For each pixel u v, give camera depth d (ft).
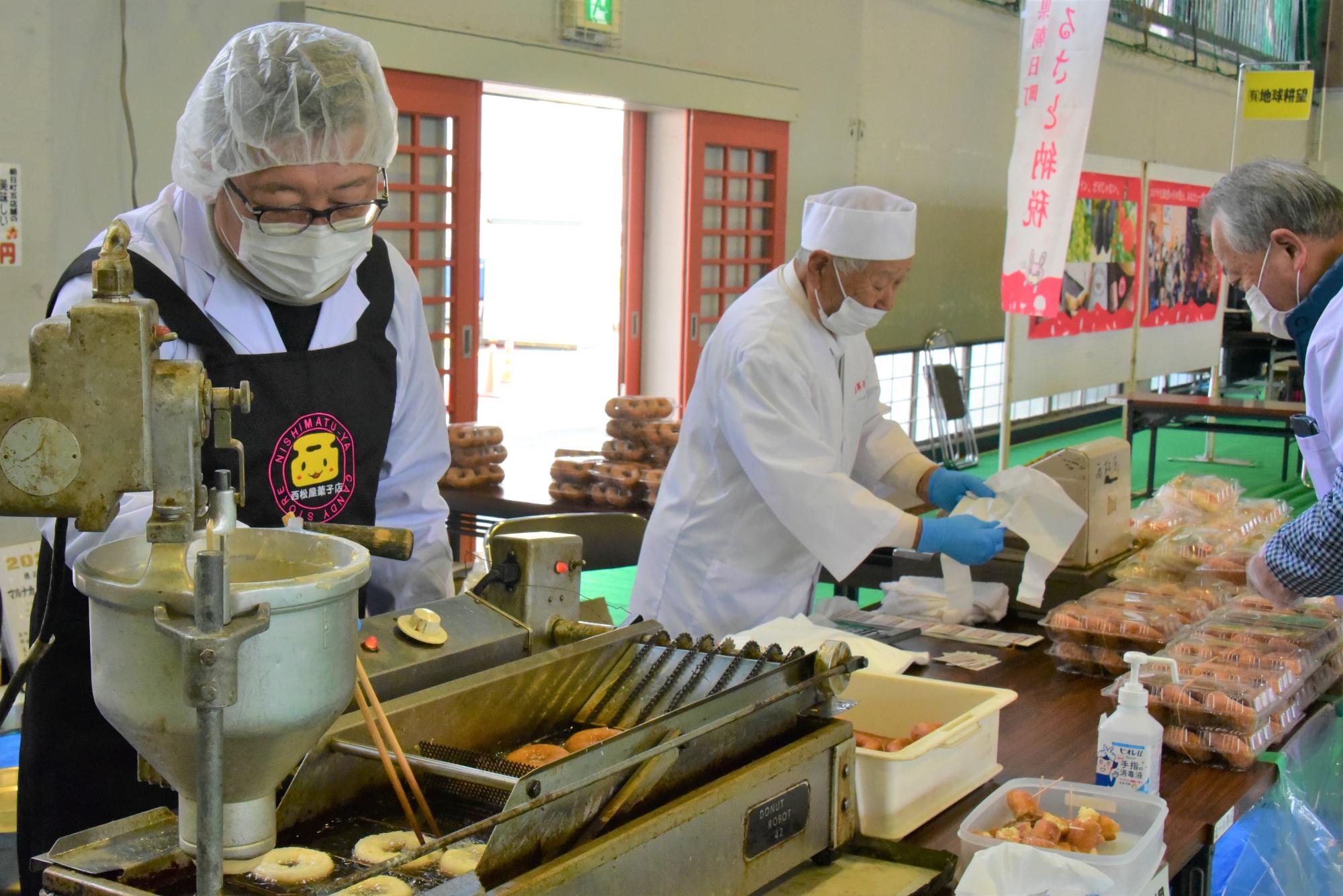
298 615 2.62
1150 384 38.99
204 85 4.65
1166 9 34.88
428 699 4.05
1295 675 6.35
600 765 3.31
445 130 15.87
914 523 7.60
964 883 3.81
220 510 2.63
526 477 13.87
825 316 8.08
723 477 8.34
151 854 3.17
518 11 16.35
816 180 22.77
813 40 22.12
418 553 5.90
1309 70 19.92
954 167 27.35
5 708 3.28
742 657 4.52
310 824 3.64
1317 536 6.57
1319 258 7.49
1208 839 5.10
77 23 11.35
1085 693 6.79
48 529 5.05
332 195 4.80
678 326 20.13
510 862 3.08
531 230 49.14
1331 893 6.27
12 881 6.21
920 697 5.64
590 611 5.41
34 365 2.52
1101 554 8.69
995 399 31.17
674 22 18.97
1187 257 29.43
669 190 19.84
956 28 26.61
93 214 11.71
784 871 3.98
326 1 13.71
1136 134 34.42
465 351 16.58
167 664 2.54
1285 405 19.89
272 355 5.22
